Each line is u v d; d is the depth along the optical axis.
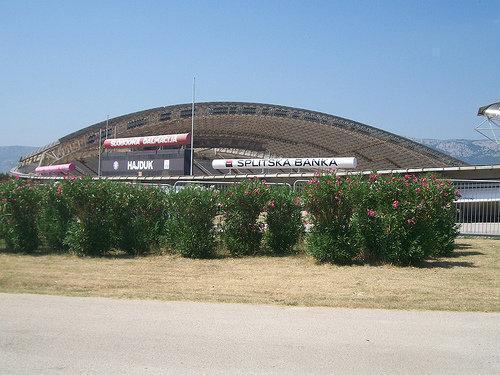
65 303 8.75
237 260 13.75
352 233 12.58
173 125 93.62
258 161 57.34
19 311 8.15
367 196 12.41
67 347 6.32
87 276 11.56
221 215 14.56
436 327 7.11
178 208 14.54
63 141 94.62
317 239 12.69
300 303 8.64
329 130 87.12
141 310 8.19
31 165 104.31
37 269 12.61
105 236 14.90
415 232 12.31
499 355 5.94
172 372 5.46
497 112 47.22
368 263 12.63
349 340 6.52
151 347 6.29
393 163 88.94
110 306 8.49
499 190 18.64
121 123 92.81
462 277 10.88
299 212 14.58
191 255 14.27
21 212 15.64
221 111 88.75
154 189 15.29
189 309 8.24
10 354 6.09
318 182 12.73
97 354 6.05
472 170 29.33
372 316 7.74
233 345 6.34
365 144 87.31
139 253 15.05
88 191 14.80
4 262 13.81
